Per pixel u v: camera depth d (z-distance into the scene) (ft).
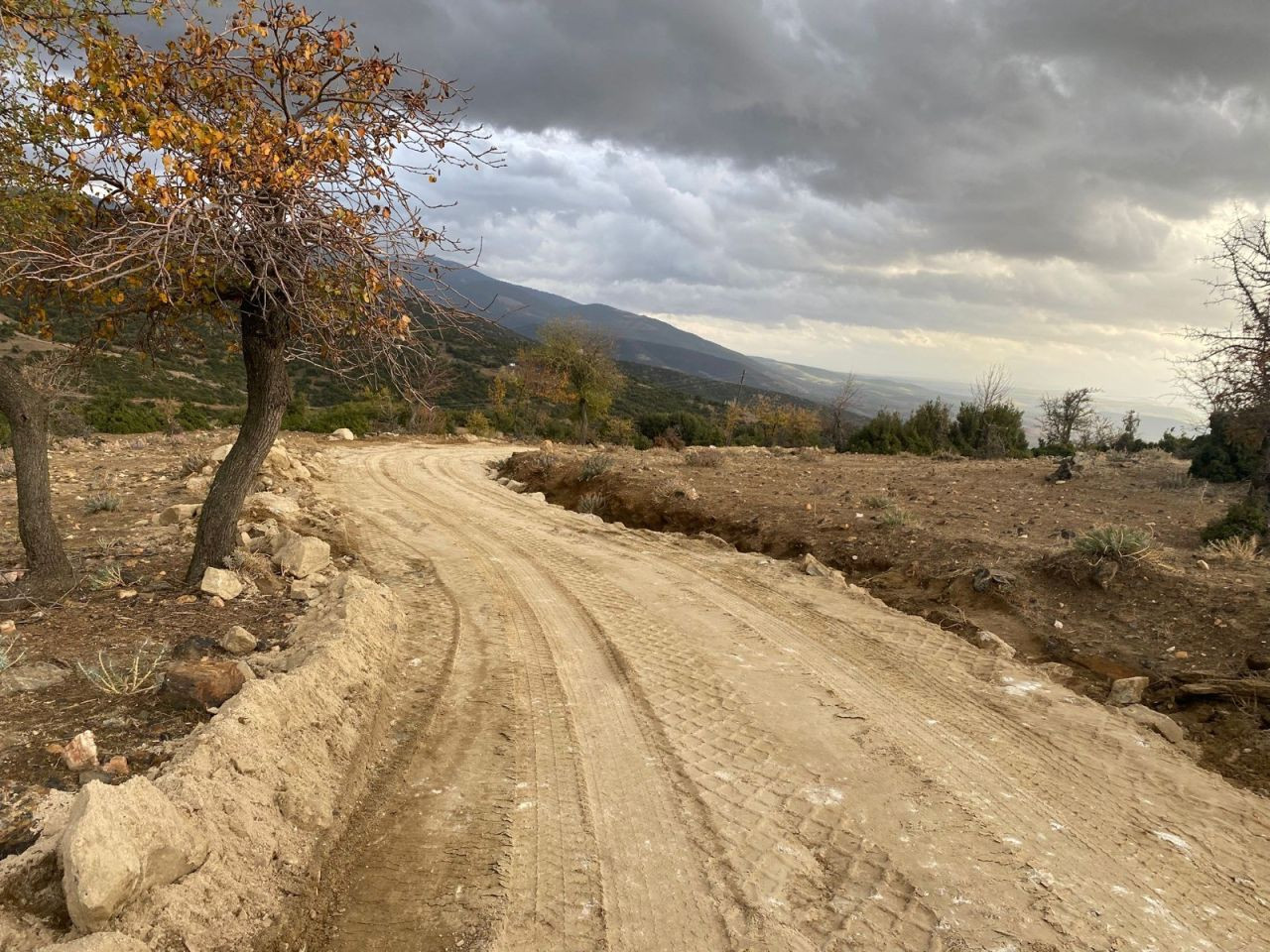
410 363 19.39
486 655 19.80
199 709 12.92
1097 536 25.99
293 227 16.70
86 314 19.75
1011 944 9.23
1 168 17.19
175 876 8.39
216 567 21.45
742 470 59.47
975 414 108.99
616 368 138.31
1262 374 35.45
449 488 56.49
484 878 10.30
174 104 16.52
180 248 15.66
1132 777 14.14
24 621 17.34
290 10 17.33
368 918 9.40
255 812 10.14
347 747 13.17
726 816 12.16
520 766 13.75
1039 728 16.16
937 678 18.89
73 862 7.34
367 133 18.47
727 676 18.69
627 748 14.60
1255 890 10.75
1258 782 14.69
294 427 104.01
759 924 9.47
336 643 15.76
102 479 44.06
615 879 10.40
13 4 16.65
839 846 11.39
